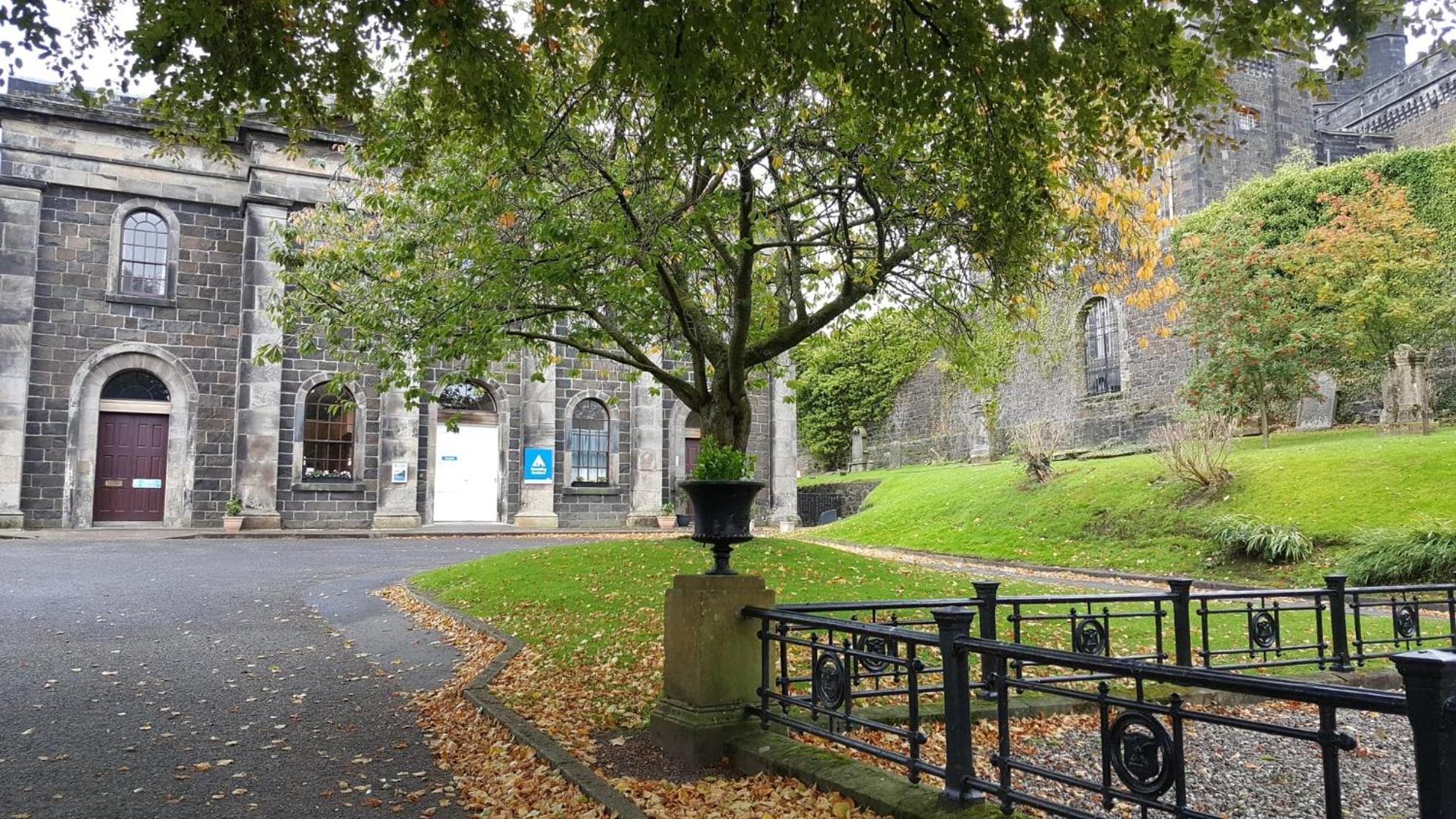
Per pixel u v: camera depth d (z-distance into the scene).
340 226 15.47
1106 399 29.83
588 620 9.98
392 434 24.06
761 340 12.95
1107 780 3.66
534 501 25.67
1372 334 20.83
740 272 11.48
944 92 7.73
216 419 22.92
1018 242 9.49
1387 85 36.00
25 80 21.78
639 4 5.58
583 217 10.37
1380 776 6.33
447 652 9.35
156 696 7.44
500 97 6.79
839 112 9.12
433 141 8.59
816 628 5.46
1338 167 24.97
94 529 21.50
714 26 5.76
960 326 13.27
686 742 5.70
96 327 21.97
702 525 6.04
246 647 9.43
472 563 14.48
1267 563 15.61
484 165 9.92
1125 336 29.34
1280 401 22.25
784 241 11.23
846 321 15.28
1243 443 22.86
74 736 6.29
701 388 13.05
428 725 6.72
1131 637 10.06
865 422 41.88
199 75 6.55
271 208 23.02
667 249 9.70
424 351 11.84
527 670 8.23
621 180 10.02
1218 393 21.73
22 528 20.73
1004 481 24.02
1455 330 21.20
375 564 16.69
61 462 21.42
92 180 22.11
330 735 6.43
